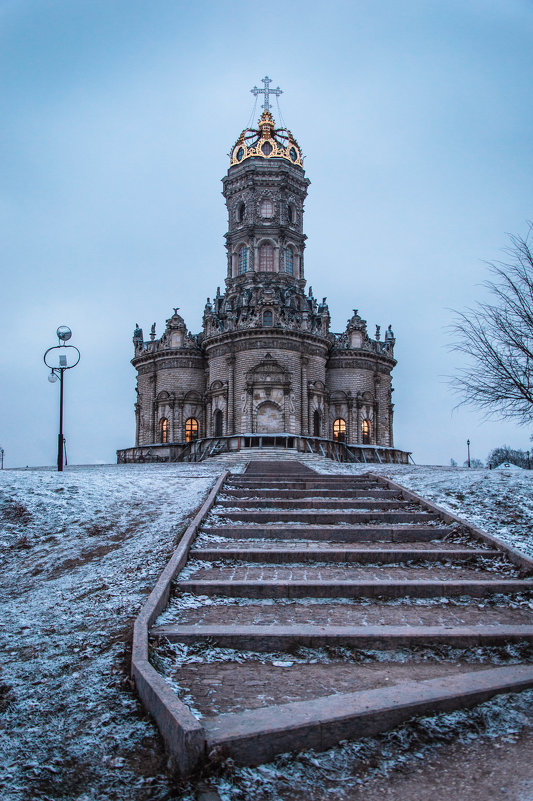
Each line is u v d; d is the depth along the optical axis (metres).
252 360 62.91
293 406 62.41
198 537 14.32
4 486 18.81
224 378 65.12
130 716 7.04
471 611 10.37
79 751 6.39
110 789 5.83
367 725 6.81
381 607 10.56
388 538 15.00
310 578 11.80
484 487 18.81
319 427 66.06
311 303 75.38
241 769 6.14
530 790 5.83
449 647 8.95
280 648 8.94
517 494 17.62
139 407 74.25
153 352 72.06
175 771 6.06
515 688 7.70
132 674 7.78
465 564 12.99
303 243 76.38
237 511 16.77
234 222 75.94
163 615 9.91
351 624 9.62
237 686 7.71
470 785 5.96
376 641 8.97
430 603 10.77
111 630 9.37
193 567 12.42
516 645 9.02
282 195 74.25
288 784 6.01
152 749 6.44
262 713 6.81
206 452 57.56
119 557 13.26
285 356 63.12
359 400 70.81
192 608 10.35
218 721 6.65
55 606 10.71
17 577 12.71
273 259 73.69
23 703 7.34
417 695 7.32
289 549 13.50
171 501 18.06
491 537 13.98
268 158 74.12
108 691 7.57
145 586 11.20
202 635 8.96
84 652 8.65
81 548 14.17
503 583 11.23
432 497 18.39
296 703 7.11
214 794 5.78
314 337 65.56
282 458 52.09
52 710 7.18
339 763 6.35
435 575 12.17
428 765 6.33
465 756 6.47
